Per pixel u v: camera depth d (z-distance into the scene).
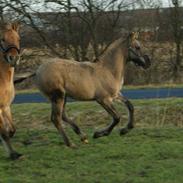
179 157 10.27
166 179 8.65
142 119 16.45
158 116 16.59
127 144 11.63
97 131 12.38
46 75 11.67
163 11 34.91
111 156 10.42
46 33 34.12
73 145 11.54
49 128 15.05
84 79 11.77
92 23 33.91
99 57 12.20
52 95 11.68
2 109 10.80
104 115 16.66
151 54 33.62
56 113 11.67
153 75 31.81
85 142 11.94
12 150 10.46
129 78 31.44
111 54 12.16
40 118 16.73
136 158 10.24
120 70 12.20
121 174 9.01
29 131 14.11
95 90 11.90
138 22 34.88
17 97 25.30
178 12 34.59
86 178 8.80
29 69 33.25
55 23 34.03
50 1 33.31
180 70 33.03
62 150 11.16
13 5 32.94
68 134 13.23
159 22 34.81
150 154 10.48
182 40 34.12
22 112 17.59
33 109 18.14
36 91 26.84
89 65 12.00
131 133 13.09
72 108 17.73
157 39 34.31
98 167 9.56
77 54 34.53
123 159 10.22
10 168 9.70
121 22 34.88
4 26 10.68
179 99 18.98
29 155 10.74
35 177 9.02
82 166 9.66
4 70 10.57
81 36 34.47
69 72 11.71
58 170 9.46
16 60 10.39
